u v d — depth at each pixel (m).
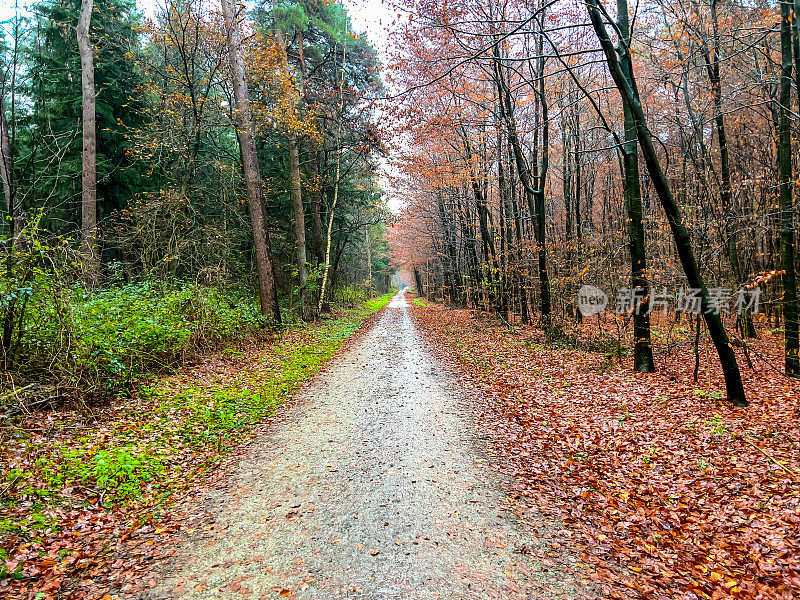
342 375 11.23
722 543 4.02
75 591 3.36
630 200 10.14
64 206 16.22
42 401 6.53
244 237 20.75
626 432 6.70
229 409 7.82
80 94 16.17
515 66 16.11
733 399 7.58
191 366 10.28
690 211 10.64
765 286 14.47
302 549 4.00
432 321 24.30
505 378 10.46
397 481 5.39
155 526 4.38
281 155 22.28
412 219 34.06
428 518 4.54
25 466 4.88
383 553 3.93
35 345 7.20
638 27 12.77
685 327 14.47
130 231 14.88
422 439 6.81
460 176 17.34
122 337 8.26
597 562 3.80
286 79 15.95
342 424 7.52
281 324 16.42
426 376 11.05
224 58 16.36
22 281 6.75
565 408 8.06
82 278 8.34
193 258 14.98
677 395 8.27
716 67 11.27
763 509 4.42
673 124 14.63
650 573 3.67
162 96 16.55
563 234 20.45
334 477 5.52
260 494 5.09
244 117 15.43
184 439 6.46
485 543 4.09
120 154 17.66
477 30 13.17
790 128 8.98
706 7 11.40
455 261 31.64
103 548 3.95
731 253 13.00
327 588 3.47
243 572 3.67
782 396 7.91
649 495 4.96
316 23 19.36
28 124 15.58
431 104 16.86
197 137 15.91
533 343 14.55
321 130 20.48
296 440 6.80
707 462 5.53
